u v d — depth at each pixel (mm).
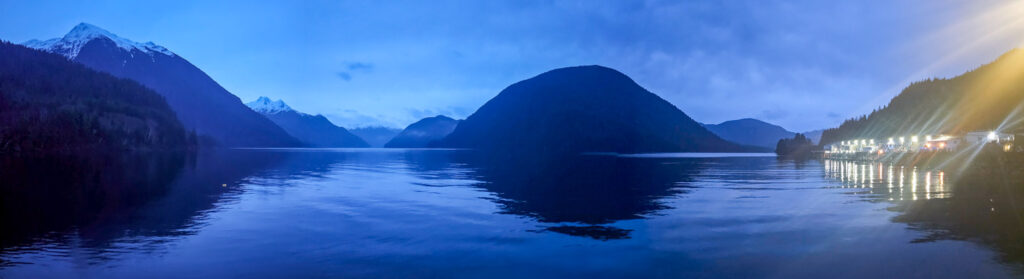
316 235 15414
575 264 12078
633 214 19984
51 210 20375
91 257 12500
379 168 59125
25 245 13742
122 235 15258
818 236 15234
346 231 16109
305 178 40500
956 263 11992
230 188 30828
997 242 14195
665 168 61312
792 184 34875
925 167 55500
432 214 19984
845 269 11594
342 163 74000
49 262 12000
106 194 26531
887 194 27281
